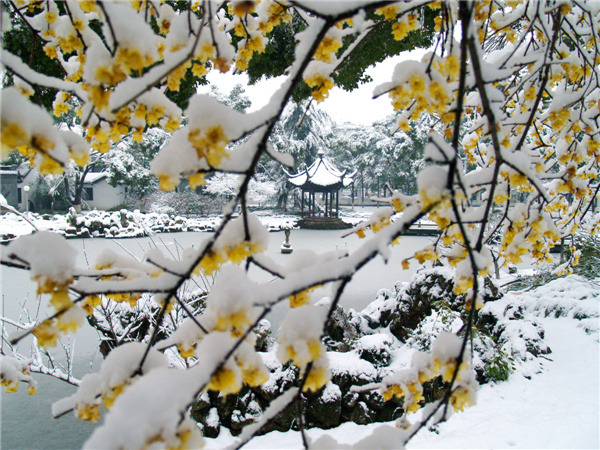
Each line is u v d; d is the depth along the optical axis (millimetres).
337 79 5277
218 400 4316
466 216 1517
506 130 1810
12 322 3049
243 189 945
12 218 20375
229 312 827
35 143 800
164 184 923
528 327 5664
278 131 29891
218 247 1004
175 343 1227
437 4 1804
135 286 973
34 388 2324
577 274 8039
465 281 1541
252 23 1657
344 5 911
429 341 5211
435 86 1171
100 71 831
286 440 4117
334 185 26234
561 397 4500
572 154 1957
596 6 2100
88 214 21484
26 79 1123
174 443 716
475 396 1156
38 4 1539
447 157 874
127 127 1235
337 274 897
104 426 688
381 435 1009
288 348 913
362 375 4570
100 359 6000
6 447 4012
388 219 1591
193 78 4035
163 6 1491
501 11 2131
